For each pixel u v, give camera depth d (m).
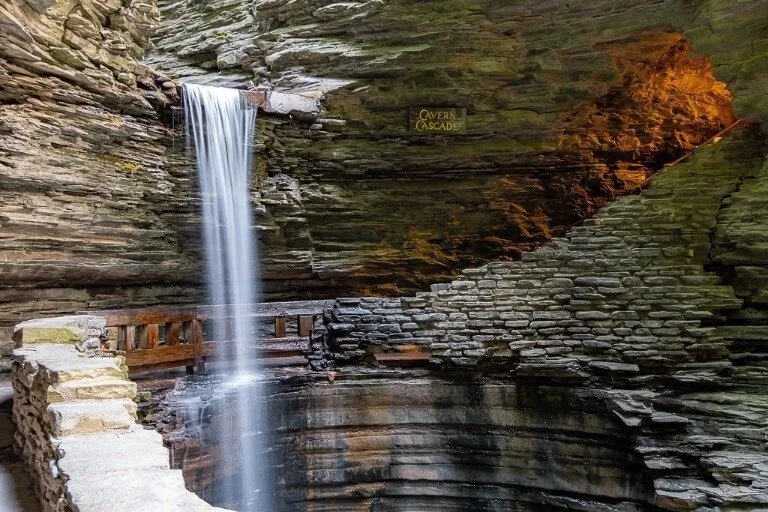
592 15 11.75
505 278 10.74
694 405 9.15
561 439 10.08
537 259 10.70
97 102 9.93
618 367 9.72
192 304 11.90
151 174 10.77
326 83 12.80
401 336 10.78
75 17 9.37
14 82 8.72
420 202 13.44
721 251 10.21
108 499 2.69
